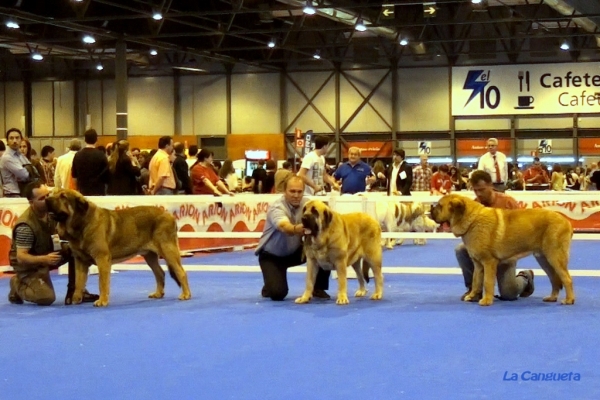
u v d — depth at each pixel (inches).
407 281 408.5
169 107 1406.3
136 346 241.3
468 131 1305.4
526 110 1279.5
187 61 1382.9
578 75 1258.0
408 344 239.0
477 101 1295.5
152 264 347.6
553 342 239.9
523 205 617.3
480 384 190.5
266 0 1038.4
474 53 1264.8
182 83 1402.6
